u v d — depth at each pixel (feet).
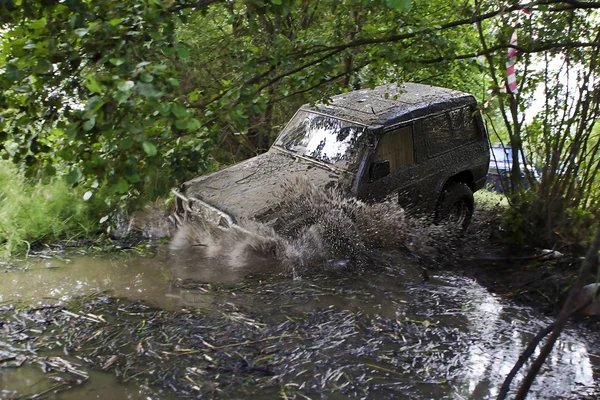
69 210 23.90
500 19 20.29
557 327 9.03
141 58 11.30
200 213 20.76
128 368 13.35
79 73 11.62
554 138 22.90
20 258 20.58
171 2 11.89
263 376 13.23
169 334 15.05
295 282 18.84
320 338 15.16
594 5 17.99
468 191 25.85
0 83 10.98
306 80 18.24
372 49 18.47
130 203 18.40
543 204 23.17
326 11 21.83
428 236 23.15
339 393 12.66
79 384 12.64
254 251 19.43
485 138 27.32
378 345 14.97
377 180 21.58
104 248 21.79
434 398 12.64
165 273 19.39
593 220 22.66
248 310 16.66
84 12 11.20
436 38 18.07
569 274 19.98
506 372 13.94
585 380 13.78
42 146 11.78
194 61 17.34
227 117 15.35
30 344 14.32
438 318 16.93
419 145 23.62
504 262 22.31
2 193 23.45
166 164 16.71
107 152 11.67
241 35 18.75
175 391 12.51
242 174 22.47
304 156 23.12
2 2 10.74
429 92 26.71
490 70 21.07
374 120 22.81
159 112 10.57
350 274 19.79
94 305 16.72
